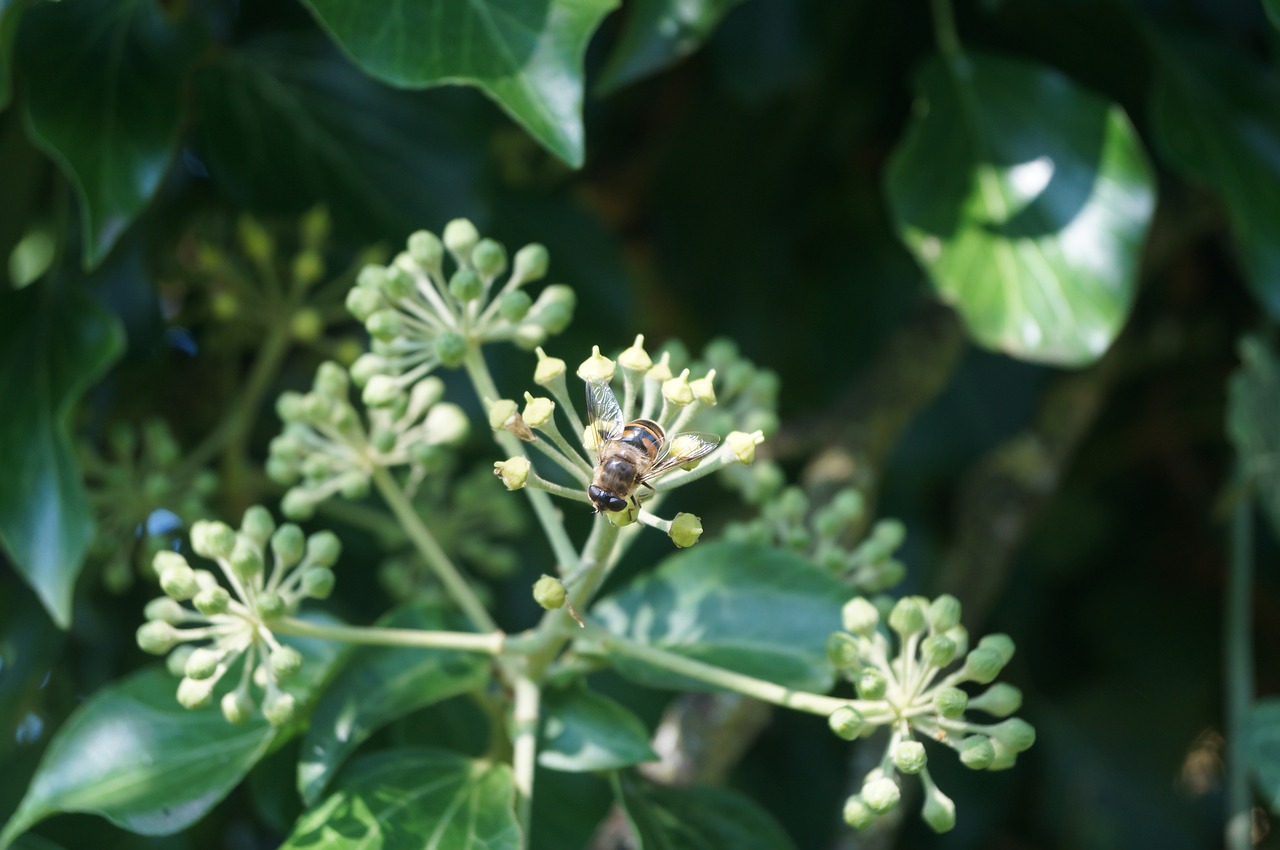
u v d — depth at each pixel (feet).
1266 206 1.43
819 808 1.84
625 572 1.74
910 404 1.69
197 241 1.60
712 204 1.76
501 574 1.59
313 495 1.27
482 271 1.22
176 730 1.25
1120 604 2.02
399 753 1.23
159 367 1.61
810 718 1.88
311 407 1.26
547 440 1.51
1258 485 1.51
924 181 1.40
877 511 1.89
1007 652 1.16
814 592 1.26
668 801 1.28
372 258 1.52
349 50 1.21
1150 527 2.04
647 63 1.34
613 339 1.62
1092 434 2.00
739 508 1.86
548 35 1.21
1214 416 1.95
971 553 1.74
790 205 1.77
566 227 1.63
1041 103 1.41
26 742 1.52
